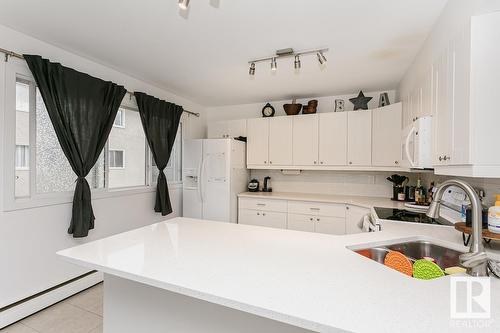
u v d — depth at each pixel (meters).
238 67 2.83
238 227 1.77
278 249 1.32
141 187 3.34
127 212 3.09
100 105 2.59
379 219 2.11
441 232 1.69
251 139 4.14
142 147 3.43
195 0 1.68
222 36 2.15
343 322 0.72
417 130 1.79
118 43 2.29
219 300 0.86
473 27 1.14
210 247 1.34
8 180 2.02
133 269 1.06
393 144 3.07
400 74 2.98
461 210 1.89
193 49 2.40
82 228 2.39
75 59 2.51
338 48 2.34
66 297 2.42
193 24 1.97
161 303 1.28
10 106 2.03
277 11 1.79
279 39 2.20
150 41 2.26
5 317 2.00
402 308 0.78
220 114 4.76
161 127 3.50
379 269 1.08
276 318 0.77
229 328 1.12
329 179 3.96
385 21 1.90
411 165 1.92
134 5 1.74
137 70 2.94
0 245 1.98
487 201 1.63
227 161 3.74
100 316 2.17
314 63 2.69
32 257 2.18
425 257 1.52
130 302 1.36
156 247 1.34
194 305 1.20
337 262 1.15
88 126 2.48
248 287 0.92
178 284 0.94
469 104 1.15
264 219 3.79
